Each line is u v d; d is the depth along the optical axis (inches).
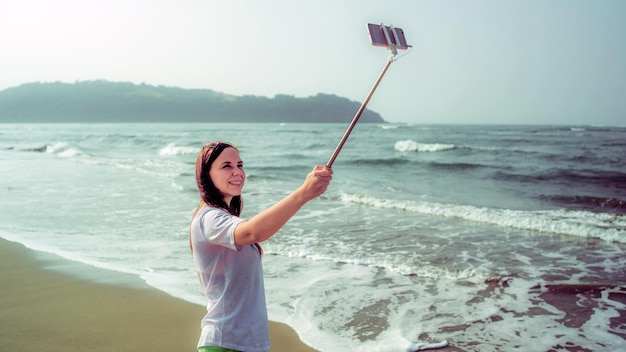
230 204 91.3
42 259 283.6
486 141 1704.0
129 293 227.3
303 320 198.1
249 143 1784.0
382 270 265.7
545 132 2504.9
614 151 1206.9
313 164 964.0
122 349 171.0
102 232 355.3
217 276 81.4
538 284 242.4
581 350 173.6
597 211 472.1
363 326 192.5
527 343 179.0
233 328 80.0
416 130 3085.6
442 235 353.1
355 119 75.2
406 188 630.5
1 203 476.1
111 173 753.6
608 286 237.1
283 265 275.9
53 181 650.8
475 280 249.0
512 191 606.5
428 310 209.3
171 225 378.3
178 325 191.2
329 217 422.6
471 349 173.8
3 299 221.1
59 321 195.8
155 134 2655.0
